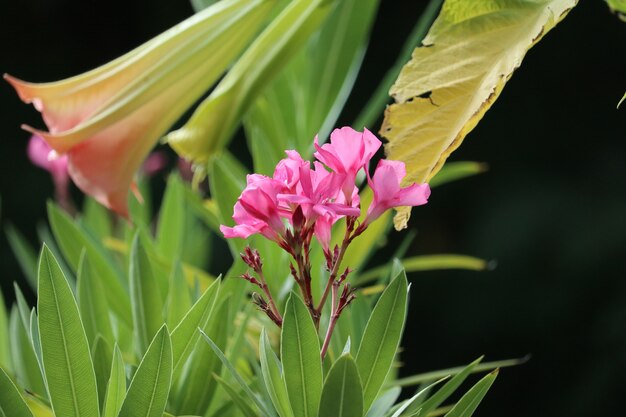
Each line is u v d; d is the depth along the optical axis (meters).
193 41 1.56
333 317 1.25
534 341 6.43
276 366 1.24
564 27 6.80
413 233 1.59
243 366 1.48
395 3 6.84
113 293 1.59
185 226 2.15
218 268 5.97
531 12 1.29
